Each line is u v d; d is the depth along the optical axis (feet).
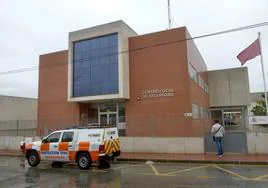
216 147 56.08
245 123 104.68
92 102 79.20
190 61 70.74
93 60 76.33
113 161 52.08
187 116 62.75
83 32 77.97
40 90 87.10
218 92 108.27
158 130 63.93
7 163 53.26
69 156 45.14
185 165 45.91
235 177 34.12
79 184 31.99
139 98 71.20
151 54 71.10
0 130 86.07
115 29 73.15
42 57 88.17
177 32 68.49
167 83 68.28
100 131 44.11
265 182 30.83
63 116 82.02
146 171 40.40
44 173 40.50
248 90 104.99
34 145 48.75
